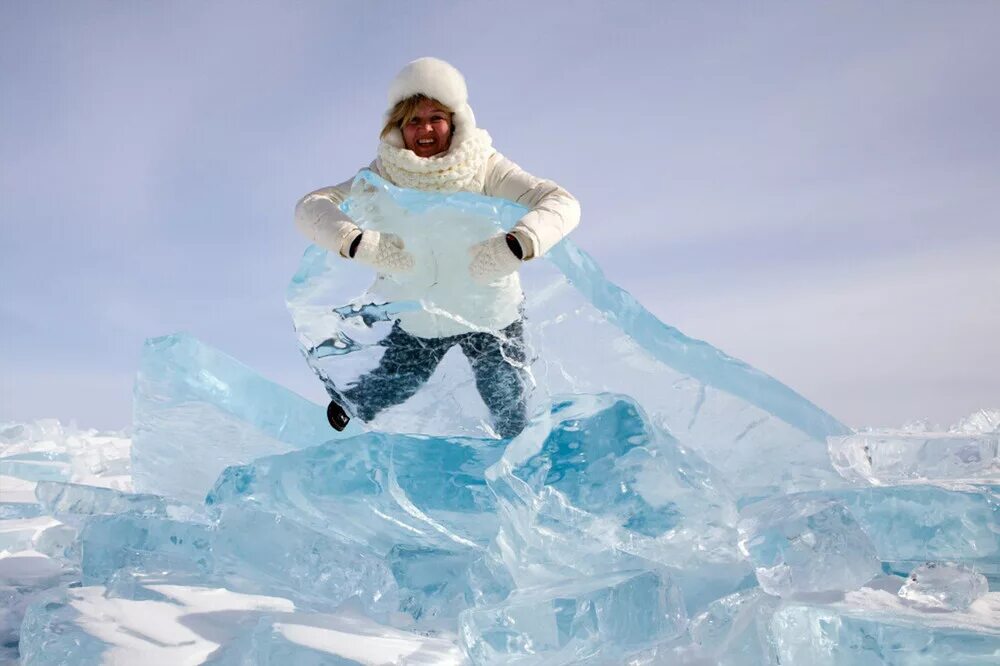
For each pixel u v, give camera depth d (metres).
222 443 2.65
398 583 2.05
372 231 2.37
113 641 1.62
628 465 1.81
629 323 2.35
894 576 1.90
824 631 1.48
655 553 1.83
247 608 1.83
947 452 2.61
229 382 2.67
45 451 4.20
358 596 1.97
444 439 2.24
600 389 2.40
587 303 2.37
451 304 2.43
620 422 1.85
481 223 2.37
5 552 2.63
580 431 1.86
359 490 2.12
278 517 2.03
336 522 2.20
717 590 1.85
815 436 2.35
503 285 2.41
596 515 1.81
